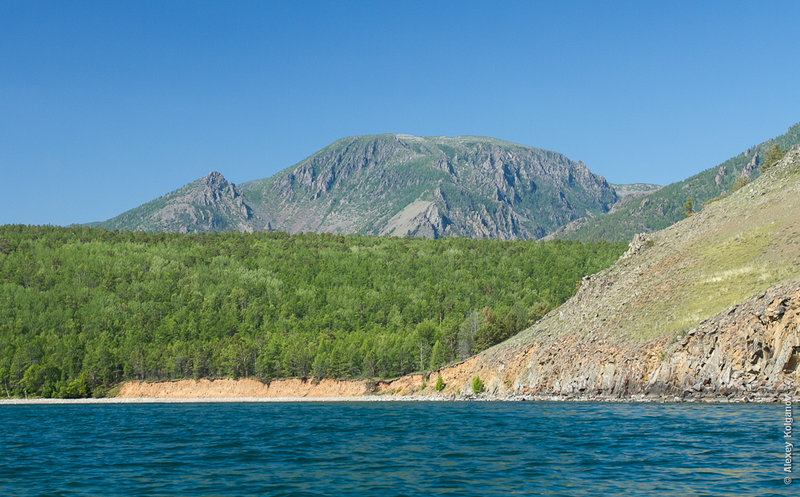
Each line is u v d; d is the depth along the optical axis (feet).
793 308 287.07
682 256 441.68
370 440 212.84
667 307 379.55
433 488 128.67
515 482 132.57
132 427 287.07
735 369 300.20
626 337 375.45
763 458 148.15
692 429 199.93
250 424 291.17
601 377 370.12
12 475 153.69
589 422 236.43
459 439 206.49
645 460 151.43
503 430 227.20
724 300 347.15
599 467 145.48
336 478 141.79
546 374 416.87
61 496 128.26
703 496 114.52
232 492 128.88
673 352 330.75
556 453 168.14
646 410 273.54
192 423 306.14
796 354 283.59
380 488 129.80
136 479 146.10
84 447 209.36
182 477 147.43
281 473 149.79
